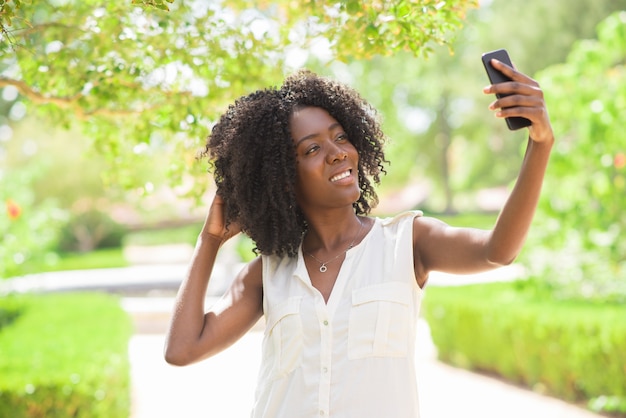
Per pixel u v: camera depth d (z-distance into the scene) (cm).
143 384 744
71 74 335
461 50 2242
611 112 639
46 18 340
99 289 1506
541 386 647
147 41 328
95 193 2392
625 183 662
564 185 688
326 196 206
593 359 569
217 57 335
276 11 365
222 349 217
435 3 241
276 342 203
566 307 657
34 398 432
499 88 174
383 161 234
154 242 3169
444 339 802
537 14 1841
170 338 210
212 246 224
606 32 672
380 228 209
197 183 349
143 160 387
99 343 584
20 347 564
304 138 208
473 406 617
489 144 2630
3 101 2456
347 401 191
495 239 181
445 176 2897
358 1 239
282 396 200
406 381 194
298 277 206
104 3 323
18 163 2275
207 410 643
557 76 681
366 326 194
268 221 218
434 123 2825
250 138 214
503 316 684
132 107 360
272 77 343
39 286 996
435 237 201
